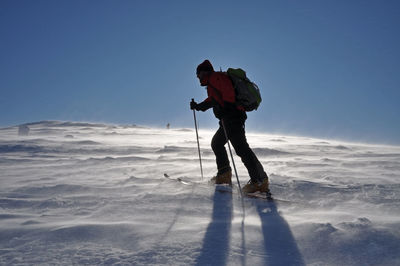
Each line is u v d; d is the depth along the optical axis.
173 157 7.37
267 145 13.45
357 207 2.69
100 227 2.09
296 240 1.88
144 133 23.66
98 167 5.47
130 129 28.83
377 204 2.77
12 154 8.27
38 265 1.60
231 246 1.80
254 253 1.71
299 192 3.22
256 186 3.12
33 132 23.17
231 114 3.16
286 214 2.44
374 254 1.67
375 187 3.38
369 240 1.83
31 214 2.52
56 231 2.03
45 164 6.07
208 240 1.88
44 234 2.00
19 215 2.48
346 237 1.88
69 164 5.98
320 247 1.78
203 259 1.64
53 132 23.12
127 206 2.65
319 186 3.39
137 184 3.65
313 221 2.19
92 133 22.56
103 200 2.87
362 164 5.92
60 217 2.42
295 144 15.09
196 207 2.61
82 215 2.46
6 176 4.60
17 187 3.53
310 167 5.48
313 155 8.59
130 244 1.84
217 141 3.45
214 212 2.49
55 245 1.84
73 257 1.68
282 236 1.94
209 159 6.93
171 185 3.44
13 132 22.69
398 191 3.21
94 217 2.39
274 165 5.79
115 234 1.99
